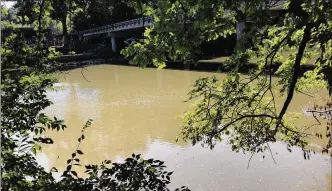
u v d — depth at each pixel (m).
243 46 3.75
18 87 3.63
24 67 3.88
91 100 22.23
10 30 4.08
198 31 3.38
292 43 4.72
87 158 11.95
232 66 5.23
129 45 3.86
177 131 14.07
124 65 41.97
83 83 29.88
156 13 3.39
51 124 3.72
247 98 4.89
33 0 4.31
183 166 10.35
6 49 3.85
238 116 5.17
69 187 3.40
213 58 37.44
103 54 49.41
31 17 4.35
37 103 3.69
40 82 3.82
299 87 5.22
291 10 3.33
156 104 19.69
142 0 3.23
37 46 4.11
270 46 4.78
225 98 4.91
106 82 29.91
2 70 3.65
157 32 3.50
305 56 4.96
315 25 3.69
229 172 9.73
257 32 3.55
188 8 3.25
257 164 10.04
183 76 29.50
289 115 6.20
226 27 3.41
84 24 55.97
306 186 8.79
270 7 3.17
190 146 11.86
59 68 5.17
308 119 12.55
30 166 3.57
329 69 3.79
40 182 3.48
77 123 16.69
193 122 5.32
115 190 3.37
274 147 10.91
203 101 5.13
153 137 13.68
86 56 47.62
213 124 4.98
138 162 3.64
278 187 8.85
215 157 10.66
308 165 9.72
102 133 14.78
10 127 3.55
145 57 3.72
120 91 25.00
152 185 3.50
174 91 23.41
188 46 3.45
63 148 13.00
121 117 17.33
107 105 20.39
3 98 3.57
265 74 4.98
